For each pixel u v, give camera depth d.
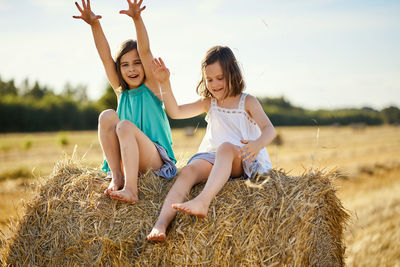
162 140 3.17
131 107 3.27
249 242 2.39
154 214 2.57
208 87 3.12
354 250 4.69
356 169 12.55
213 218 2.45
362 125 47.59
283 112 61.62
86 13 3.16
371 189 9.52
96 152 17.28
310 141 27.33
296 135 34.34
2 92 74.88
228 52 3.09
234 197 2.54
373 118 64.69
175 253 2.41
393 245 4.86
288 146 23.02
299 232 2.48
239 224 2.43
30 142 24.22
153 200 2.65
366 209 6.97
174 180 2.80
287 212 2.50
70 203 2.68
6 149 23.81
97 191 2.72
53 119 58.03
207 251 2.38
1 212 6.35
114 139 2.79
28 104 59.19
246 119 3.17
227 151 2.66
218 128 3.19
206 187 2.50
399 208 6.95
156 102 3.28
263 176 2.71
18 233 2.72
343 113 52.72
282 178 2.71
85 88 82.56
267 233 2.43
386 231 5.48
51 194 2.77
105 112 2.81
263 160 3.03
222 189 2.61
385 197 8.07
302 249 2.49
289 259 2.40
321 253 2.66
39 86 77.31
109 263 2.48
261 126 3.02
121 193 2.55
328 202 2.77
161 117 3.26
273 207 2.51
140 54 3.17
